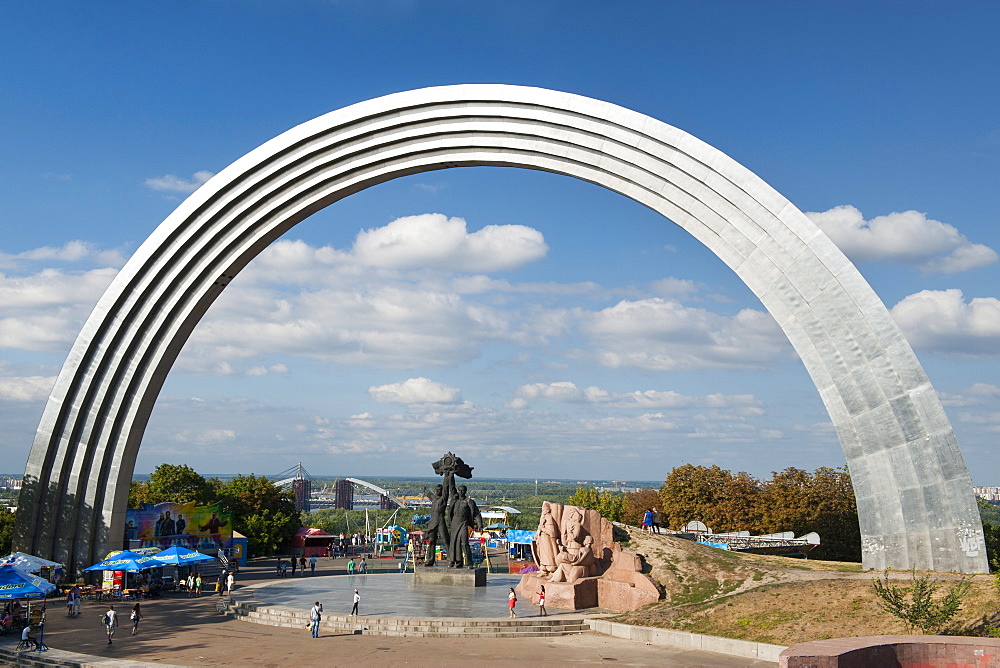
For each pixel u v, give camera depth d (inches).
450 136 1807.3
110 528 1941.4
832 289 1455.5
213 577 2091.5
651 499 3991.1
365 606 1424.7
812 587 1241.4
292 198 1926.7
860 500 1411.2
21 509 1925.4
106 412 1989.4
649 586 1371.8
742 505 2928.2
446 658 1063.0
